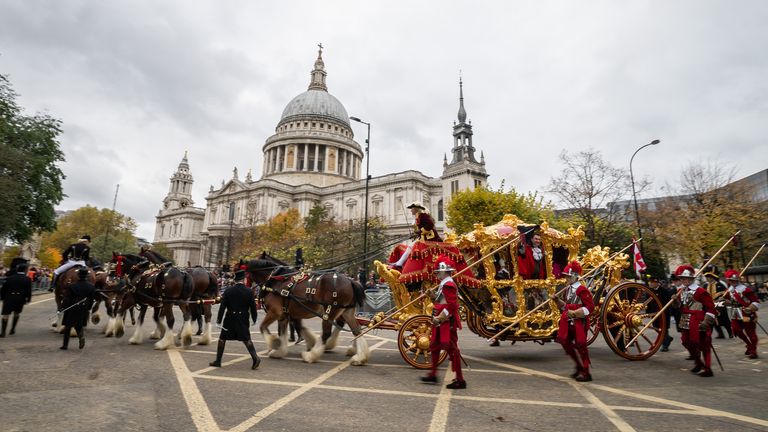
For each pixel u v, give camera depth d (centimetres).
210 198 9850
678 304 939
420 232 1014
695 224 3012
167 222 12131
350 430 507
